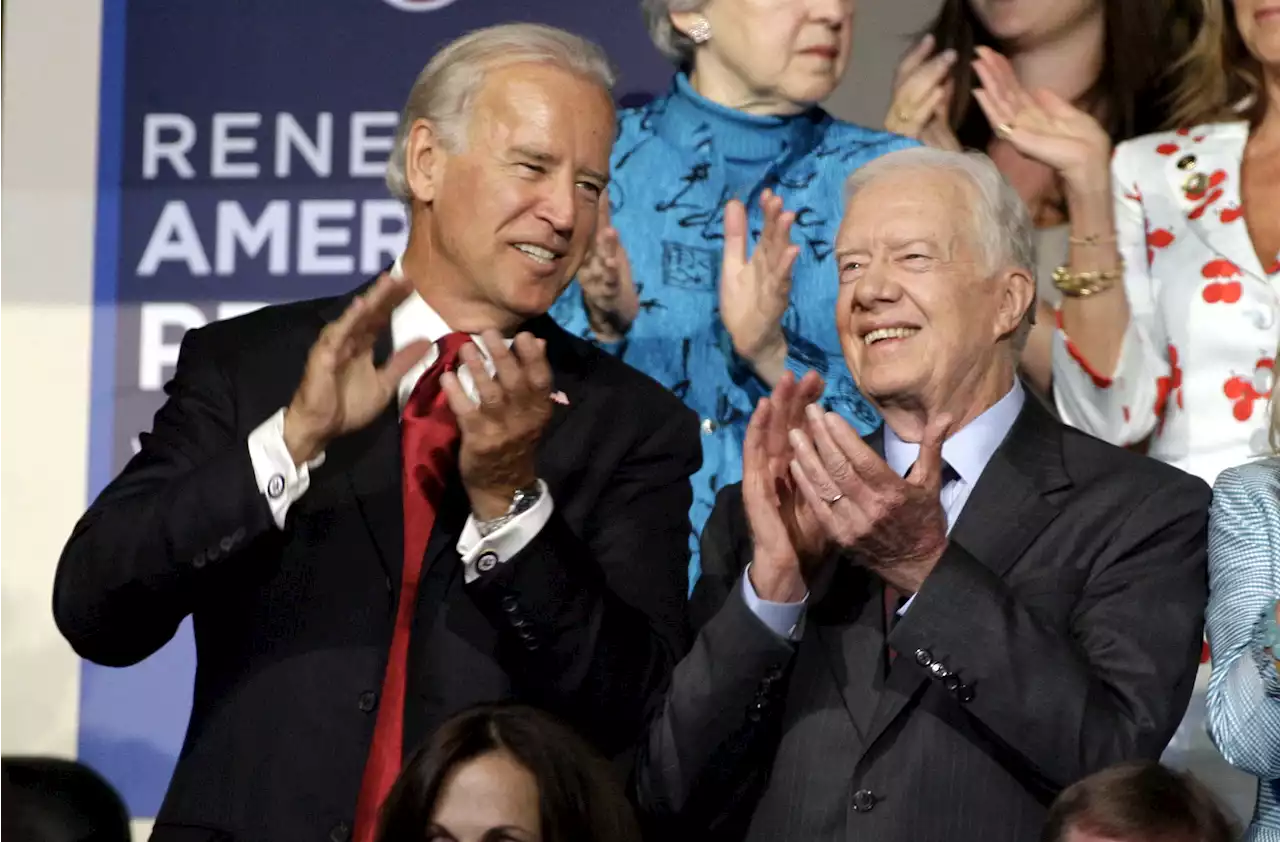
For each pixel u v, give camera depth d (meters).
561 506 9.16
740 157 10.76
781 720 8.59
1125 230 10.50
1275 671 7.75
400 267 9.51
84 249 11.16
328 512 8.84
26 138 11.24
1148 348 10.34
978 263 9.02
